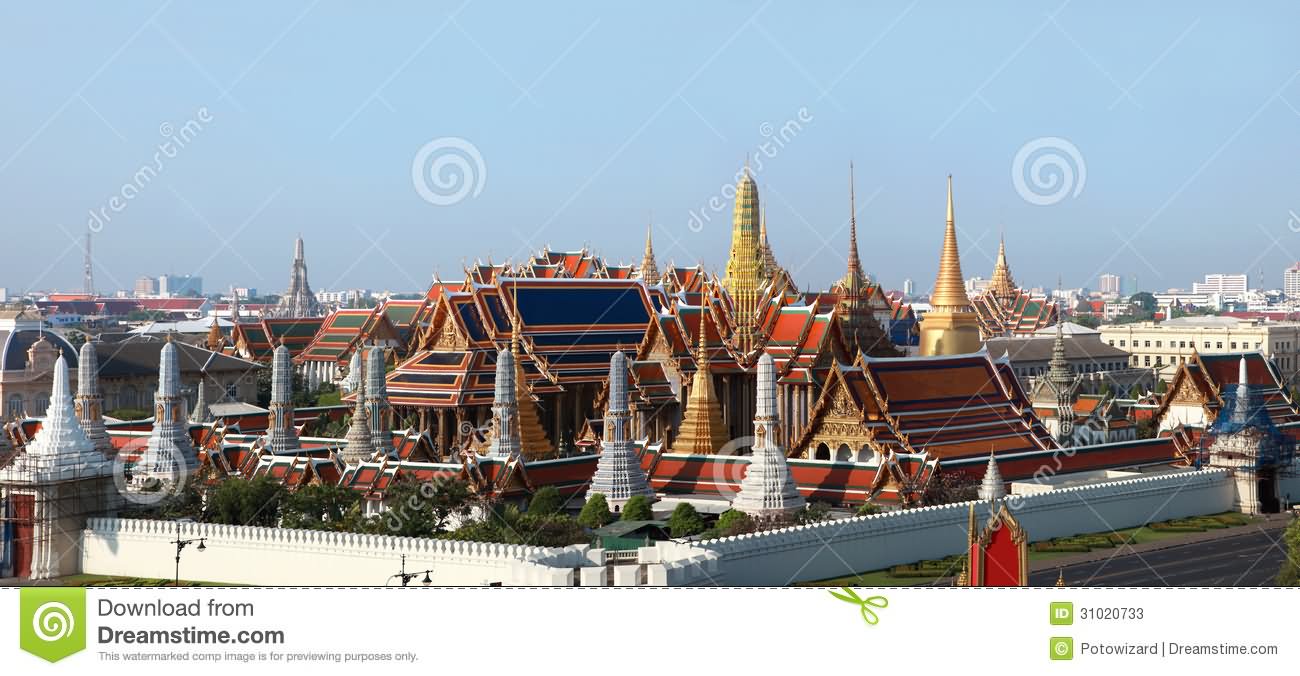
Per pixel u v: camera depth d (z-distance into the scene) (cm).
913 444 18325
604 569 11312
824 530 13575
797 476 17288
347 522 14462
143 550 14350
